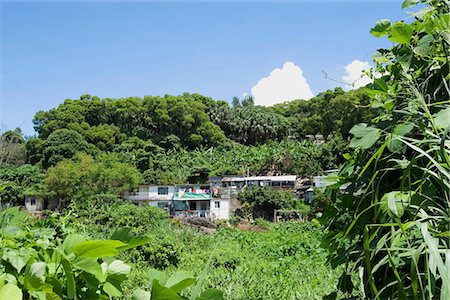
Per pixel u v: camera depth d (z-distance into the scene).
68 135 55.41
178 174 55.25
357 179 1.84
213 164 60.03
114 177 43.94
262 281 7.12
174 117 68.19
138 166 56.47
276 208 40.84
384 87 1.99
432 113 1.72
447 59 1.74
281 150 59.22
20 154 49.03
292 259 11.92
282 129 73.25
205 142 69.38
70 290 1.24
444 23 1.74
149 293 1.25
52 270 1.34
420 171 1.58
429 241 1.18
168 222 19.89
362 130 1.80
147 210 19.25
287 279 7.63
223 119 73.44
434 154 1.48
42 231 2.14
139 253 11.34
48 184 40.34
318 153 52.53
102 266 1.43
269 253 13.97
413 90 1.61
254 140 73.12
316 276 7.45
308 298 5.53
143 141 62.94
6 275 1.27
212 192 48.38
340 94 66.25
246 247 16.14
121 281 1.43
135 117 67.88
